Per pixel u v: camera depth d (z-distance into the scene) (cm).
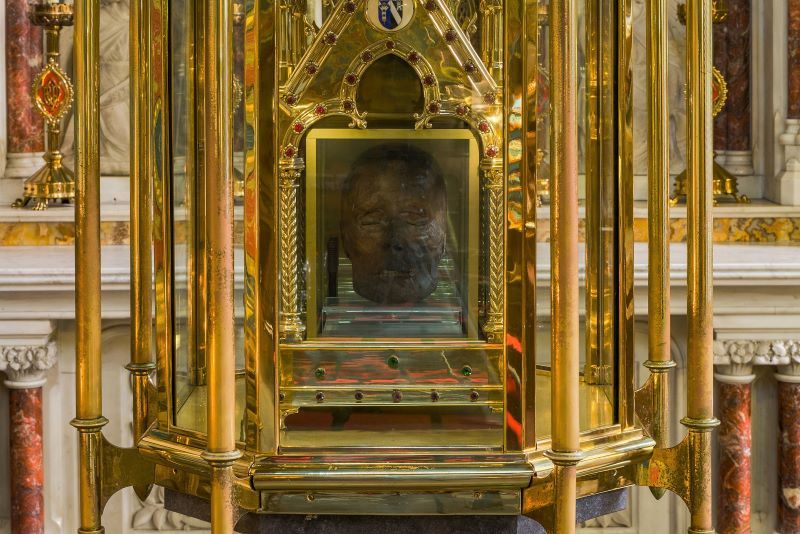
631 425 133
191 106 133
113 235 280
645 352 257
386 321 122
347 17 120
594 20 133
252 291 120
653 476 134
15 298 244
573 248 117
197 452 127
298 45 121
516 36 118
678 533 269
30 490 261
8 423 262
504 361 121
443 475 118
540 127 120
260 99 119
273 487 118
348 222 121
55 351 254
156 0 135
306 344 121
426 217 121
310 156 121
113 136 290
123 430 260
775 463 274
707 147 133
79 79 134
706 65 133
